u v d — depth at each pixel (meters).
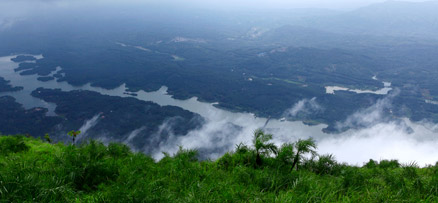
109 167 10.23
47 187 7.70
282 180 9.45
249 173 10.40
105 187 8.78
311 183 8.85
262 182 9.40
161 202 7.30
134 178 9.30
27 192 7.35
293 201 7.11
